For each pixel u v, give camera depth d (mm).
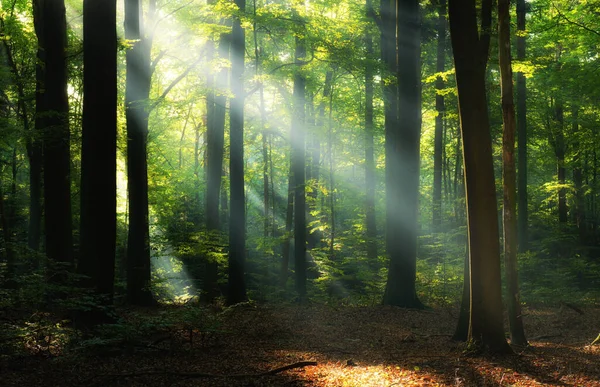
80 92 18297
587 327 13484
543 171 31219
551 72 19391
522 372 8250
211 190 20609
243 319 14109
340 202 28609
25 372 7574
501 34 10328
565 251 25531
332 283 21969
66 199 14039
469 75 9641
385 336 12266
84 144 10539
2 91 17859
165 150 29312
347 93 24641
